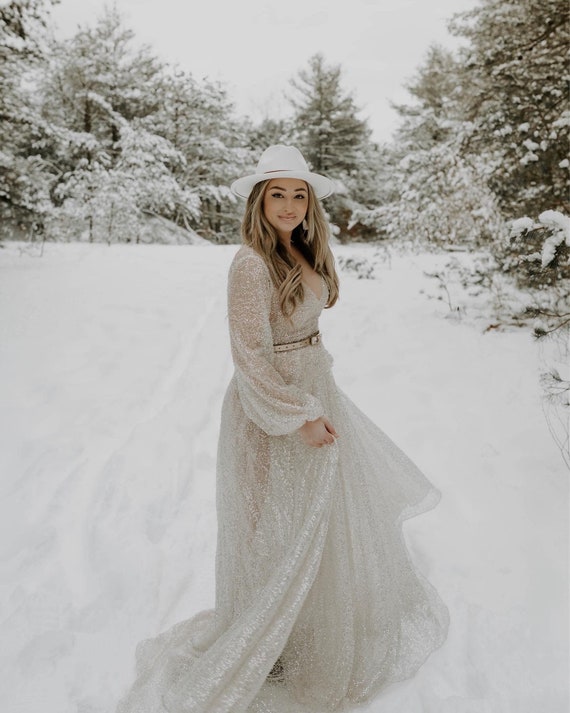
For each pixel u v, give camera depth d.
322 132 26.70
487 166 7.80
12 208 10.75
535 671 1.88
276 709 1.71
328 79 26.48
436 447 3.53
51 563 2.56
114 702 1.83
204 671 1.60
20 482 3.21
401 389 4.50
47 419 4.01
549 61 7.33
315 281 1.86
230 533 1.80
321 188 1.87
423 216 11.56
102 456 3.56
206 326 6.38
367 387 4.61
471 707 1.74
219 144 23.52
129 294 7.65
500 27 8.79
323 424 1.70
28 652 2.03
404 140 23.19
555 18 7.48
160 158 19.62
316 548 1.68
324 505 1.71
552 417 3.82
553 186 6.26
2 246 11.71
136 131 19.67
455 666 1.91
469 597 2.24
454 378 4.66
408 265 10.92
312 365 1.87
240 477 1.79
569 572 2.34
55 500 3.04
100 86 21.44
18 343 5.54
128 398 4.41
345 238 26.11
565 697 1.77
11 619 2.19
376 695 1.79
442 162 10.85
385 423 3.93
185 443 3.73
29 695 1.86
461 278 7.39
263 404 1.63
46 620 2.19
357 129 26.72
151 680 1.83
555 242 3.62
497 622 2.09
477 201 9.66
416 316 6.67
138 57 22.50
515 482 3.07
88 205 15.74
